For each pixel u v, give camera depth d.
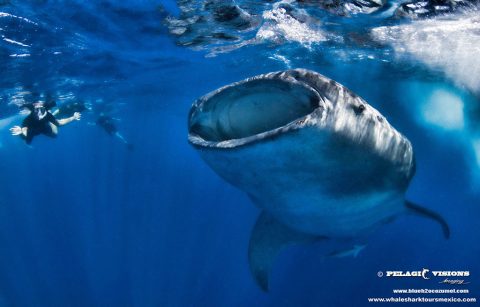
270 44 11.30
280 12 8.63
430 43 10.83
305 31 9.97
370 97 16.92
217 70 14.69
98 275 30.41
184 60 13.12
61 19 8.71
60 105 17.59
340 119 2.78
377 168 3.42
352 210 3.69
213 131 2.95
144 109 23.72
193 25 9.54
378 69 13.79
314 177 2.93
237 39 10.75
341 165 2.97
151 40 10.70
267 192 3.19
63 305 23.91
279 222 5.22
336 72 14.50
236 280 25.08
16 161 61.00
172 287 24.09
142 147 48.62
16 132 13.87
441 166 20.80
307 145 2.55
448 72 13.41
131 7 8.30
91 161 73.25
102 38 10.24
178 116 26.75
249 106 2.91
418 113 16.69
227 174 2.99
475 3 7.79
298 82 2.55
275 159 2.61
